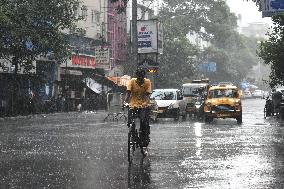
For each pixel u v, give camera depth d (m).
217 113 28.22
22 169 11.07
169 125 26.25
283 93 36.50
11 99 41.94
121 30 72.50
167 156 13.12
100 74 62.59
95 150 14.75
